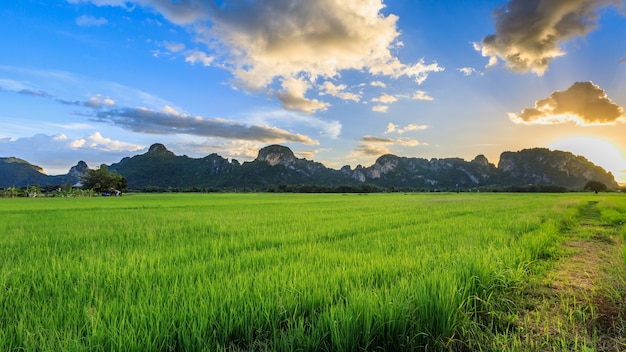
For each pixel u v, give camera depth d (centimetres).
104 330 278
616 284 455
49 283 445
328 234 1011
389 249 734
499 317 361
